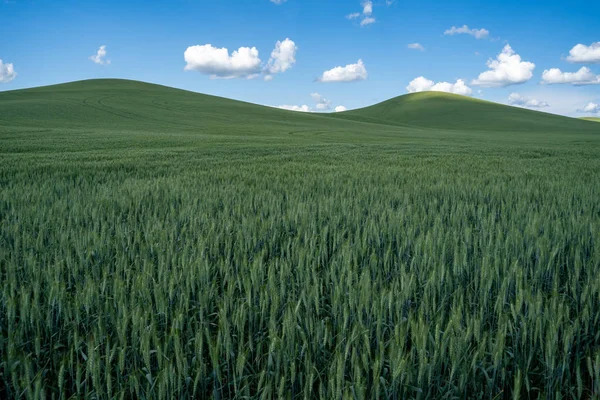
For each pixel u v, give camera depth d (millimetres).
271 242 5281
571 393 2750
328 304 3867
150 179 13188
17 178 12430
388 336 3283
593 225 5586
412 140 52250
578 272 4000
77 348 2875
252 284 3852
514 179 12945
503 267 4156
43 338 3332
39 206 7441
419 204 8148
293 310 3162
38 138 36125
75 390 2939
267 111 100625
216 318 3668
